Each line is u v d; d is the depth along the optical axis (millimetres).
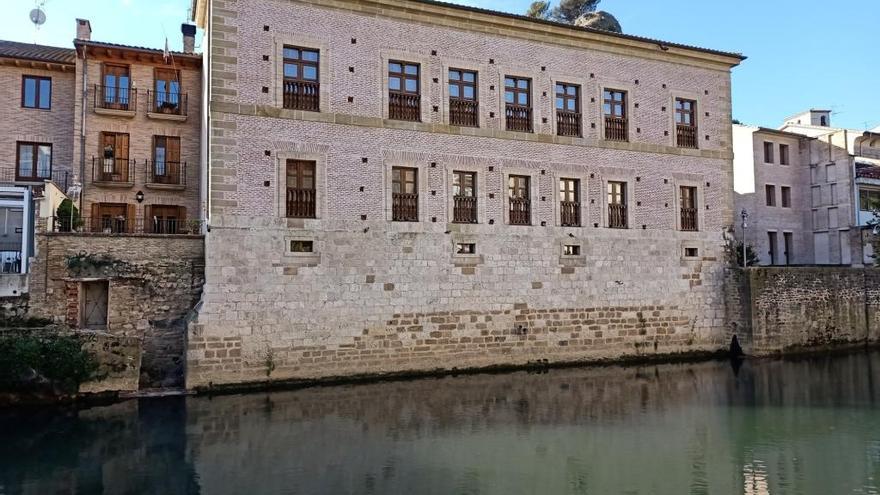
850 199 37500
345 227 20891
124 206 25156
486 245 22969
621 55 26125
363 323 20875
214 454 12883
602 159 25312
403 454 12914
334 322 20484
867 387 20000
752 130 37375
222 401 17594
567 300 24188
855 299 29234
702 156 27453
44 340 17031
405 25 22344
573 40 25109
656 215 26250
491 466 12148
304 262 20250
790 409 17000
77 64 24406
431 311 21906
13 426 14945
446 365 22016
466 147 22938
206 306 18891
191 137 25938
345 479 11391
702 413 16500
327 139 20922
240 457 12695
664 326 25922
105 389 17672
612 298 25016
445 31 22953
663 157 26609
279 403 17422
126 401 17453
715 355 26656
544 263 23891
